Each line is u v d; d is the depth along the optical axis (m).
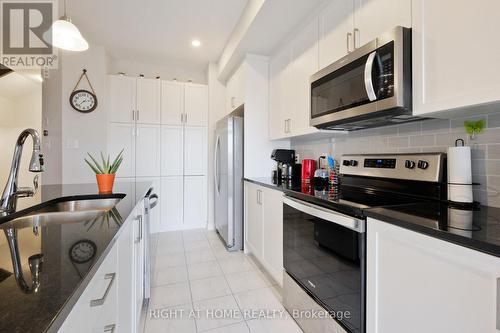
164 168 3.64
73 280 0.47
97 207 1.58
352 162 1.78
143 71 3.80
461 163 1.14
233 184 2.90
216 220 3.52
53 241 0.70
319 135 2.23
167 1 2.31
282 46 2.48
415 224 0.85
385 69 1.21
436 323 0.79
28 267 0.53
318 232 1.41
